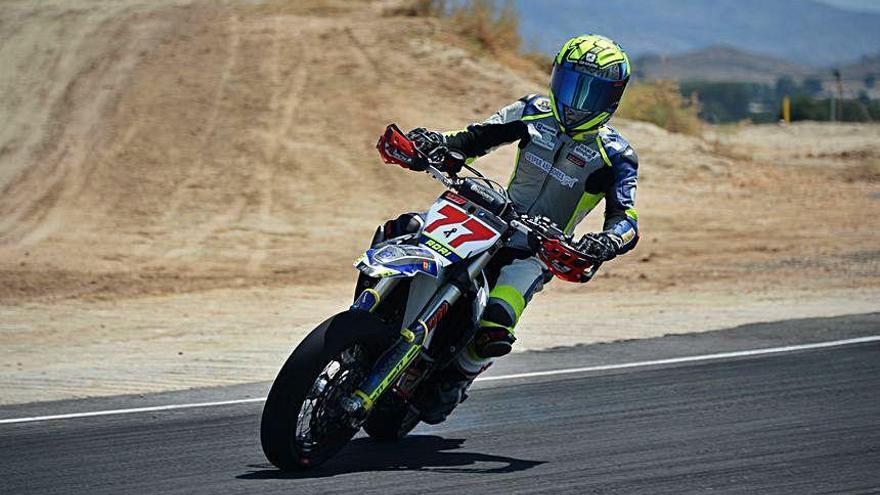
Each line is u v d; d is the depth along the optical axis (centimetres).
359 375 2134
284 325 4519
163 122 8288
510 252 2355
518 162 2448
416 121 8369
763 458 2234
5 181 7475
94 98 8756
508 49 10644
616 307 4869
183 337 4272
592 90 2300
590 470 2153
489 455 2295
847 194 8356
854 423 2531
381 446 2392
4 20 10762
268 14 10869
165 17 10712
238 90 8800
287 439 2038
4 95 8894
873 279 5559
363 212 7112
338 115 8450
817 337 3725
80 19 10700
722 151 9906
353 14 10975
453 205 2261
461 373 2309
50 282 5556
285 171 7612
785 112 16400
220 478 2086
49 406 2866
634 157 2388
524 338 4012
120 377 3416
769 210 7738
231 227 6750
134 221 6850
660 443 2370
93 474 2128
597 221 7262
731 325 4206
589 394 2909
